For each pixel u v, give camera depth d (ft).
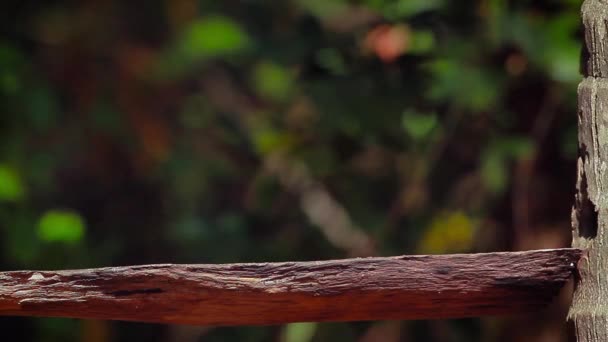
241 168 17.95
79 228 15.35
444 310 5.68
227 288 5.60
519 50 12.01
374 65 12.30
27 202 16.65
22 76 16.78
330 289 5.60
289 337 13.92
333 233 15.02
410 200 13.64
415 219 13.65
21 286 5.61
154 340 17.71
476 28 12.03
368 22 12.67
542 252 5.63
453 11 12.02
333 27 13.66
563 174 12.21
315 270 5.62
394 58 12.07
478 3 11.96
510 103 12.34
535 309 5.68
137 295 5.61
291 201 15.53
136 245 18.17
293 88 15.66
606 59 5.75
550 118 12.10
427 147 13.20
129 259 18.06
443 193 13.62
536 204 12.32
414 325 13.71
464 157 13.30
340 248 14.89
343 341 13.94
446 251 13.16
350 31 12.91
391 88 12.33
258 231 15.71
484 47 12.01
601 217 5.54
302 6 15.02
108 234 18.21
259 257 15.37
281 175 15.65
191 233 15.62
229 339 15.94
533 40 11.54
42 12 18.13
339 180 14.69
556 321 12.09
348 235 14.93
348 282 5.61
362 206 14.85
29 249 15.47
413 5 12.07
